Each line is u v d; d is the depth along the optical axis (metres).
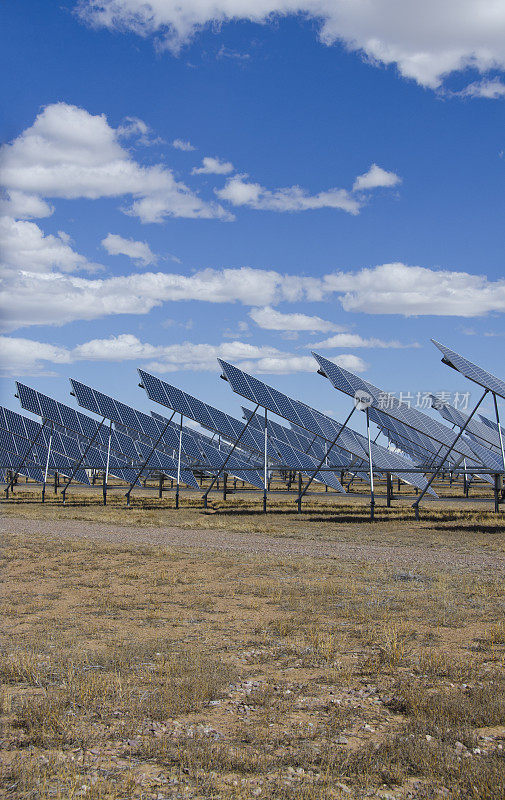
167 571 26.39
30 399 69.88
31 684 12.72
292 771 9.10
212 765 9.20
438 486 100.69
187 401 62.62
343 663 14.33
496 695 11.75
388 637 16.06
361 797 8.32
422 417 57.75
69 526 44.88
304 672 13.73
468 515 50.59
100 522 47.94
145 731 10.43
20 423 79.81
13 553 30.75
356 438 59.66
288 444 74.94
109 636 16.45
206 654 14.86
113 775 8.84
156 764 9.27
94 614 18.94
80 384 66.81
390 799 8.28
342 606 19.89
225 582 24.02
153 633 16.77
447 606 19.62
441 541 36.34
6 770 8.85
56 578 24.88
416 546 34.62
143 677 13.11
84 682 12.39
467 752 9.63
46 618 18.44
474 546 34.44
